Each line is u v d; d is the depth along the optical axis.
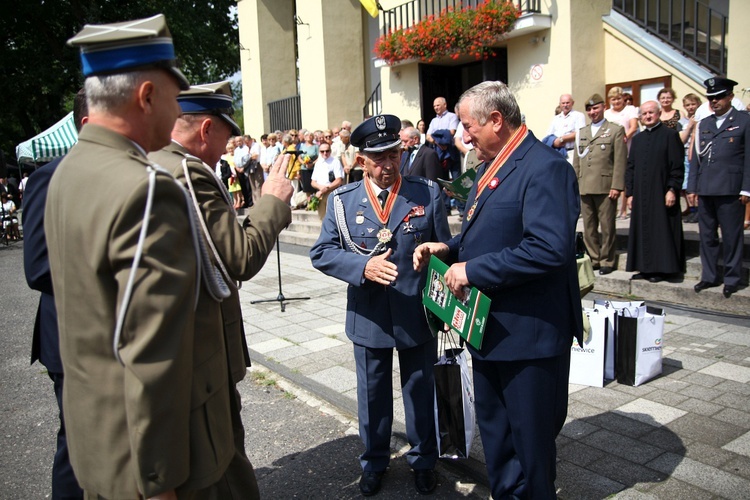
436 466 3.37
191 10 23.11
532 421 2.49
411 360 3.12
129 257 1.60
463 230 2.64
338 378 4.64
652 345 4.18
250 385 4.67
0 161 18.34
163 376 1.62
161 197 1.66
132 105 1.75
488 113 2.47
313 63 15.83
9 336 6.60
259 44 17.89
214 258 1.96
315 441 3.76
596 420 3.68
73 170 1.72
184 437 1.72
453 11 11.27
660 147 6.07
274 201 2.19
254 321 6.38
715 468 3.11
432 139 9.30
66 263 1.71
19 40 23.55
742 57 8.19
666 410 3.78
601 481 3.04
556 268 2.28
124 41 1.72
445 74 12.81
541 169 2.37
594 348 4.16
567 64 10.18
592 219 6.89
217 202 2.03
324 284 8.14
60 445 2.62
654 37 9.88
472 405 3.13
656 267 6.23
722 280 6.15
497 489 2.71
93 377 1.73
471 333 2.46
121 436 1.72
